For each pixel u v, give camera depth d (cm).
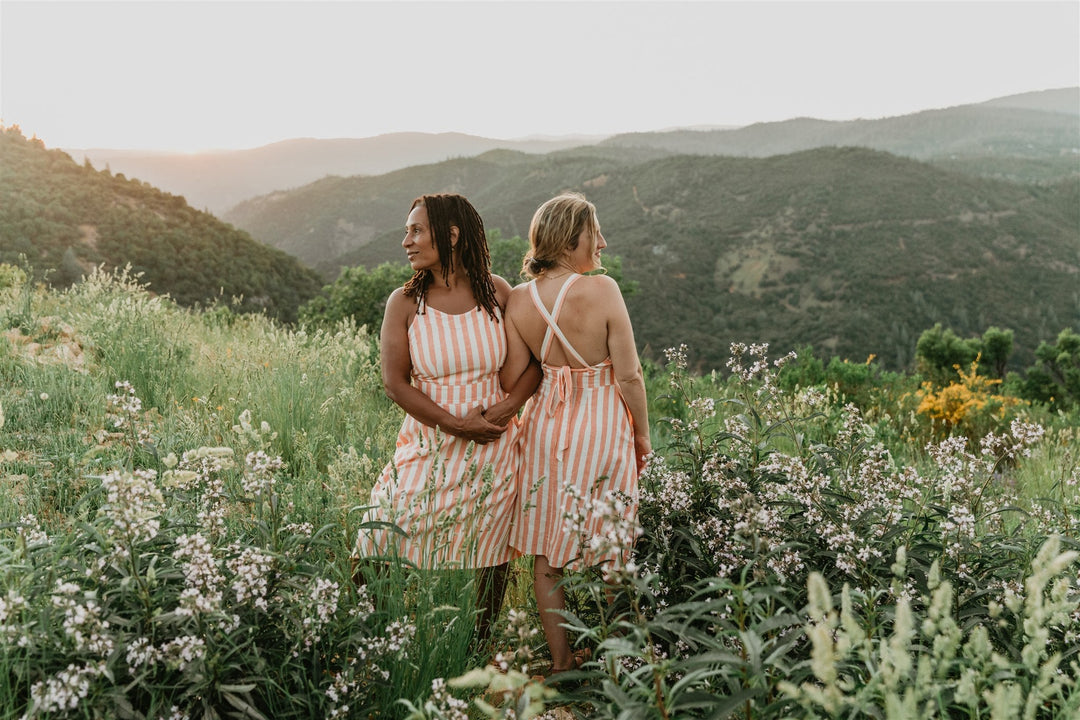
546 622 248
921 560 230
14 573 185
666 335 17688
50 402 417
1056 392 1574
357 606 204
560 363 262
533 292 263
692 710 189
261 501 211
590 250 266
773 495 262
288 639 189
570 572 247
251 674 181
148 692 177
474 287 267
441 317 263
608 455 256
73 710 163
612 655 171
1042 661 186
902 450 612
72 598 166
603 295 254
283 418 418
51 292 789
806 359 1173
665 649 237
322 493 296
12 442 371
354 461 264
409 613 228
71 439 366
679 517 260
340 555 236
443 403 262
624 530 179
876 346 16650
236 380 513
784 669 154
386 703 200
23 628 164
